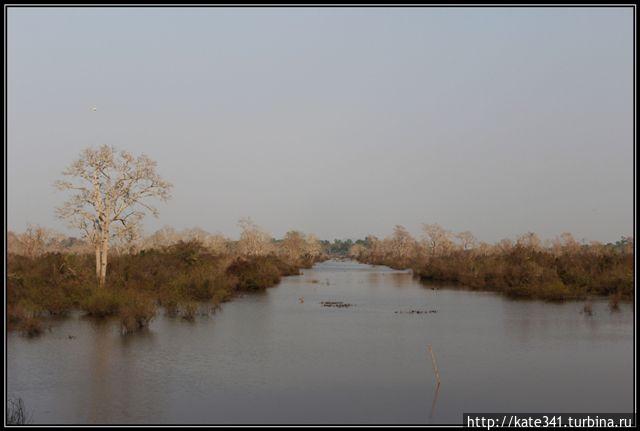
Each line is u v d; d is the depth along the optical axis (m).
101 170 42.75
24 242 63.12
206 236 122.19
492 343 25.50
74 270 39.81
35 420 14.83
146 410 15.76
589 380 18.80
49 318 31.47
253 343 25.42
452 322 32.22
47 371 19.97
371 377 19.33
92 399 16.70
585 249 84.94
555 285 45.88
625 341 25.83
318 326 30.69
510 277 55.97
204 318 33.34
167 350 23.69
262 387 18.06
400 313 36.41
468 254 95.88
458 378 19.12
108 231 42.97
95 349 23.72
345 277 79.62
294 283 65.62
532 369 20.41
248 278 55.34
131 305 30.55
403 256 141.62
